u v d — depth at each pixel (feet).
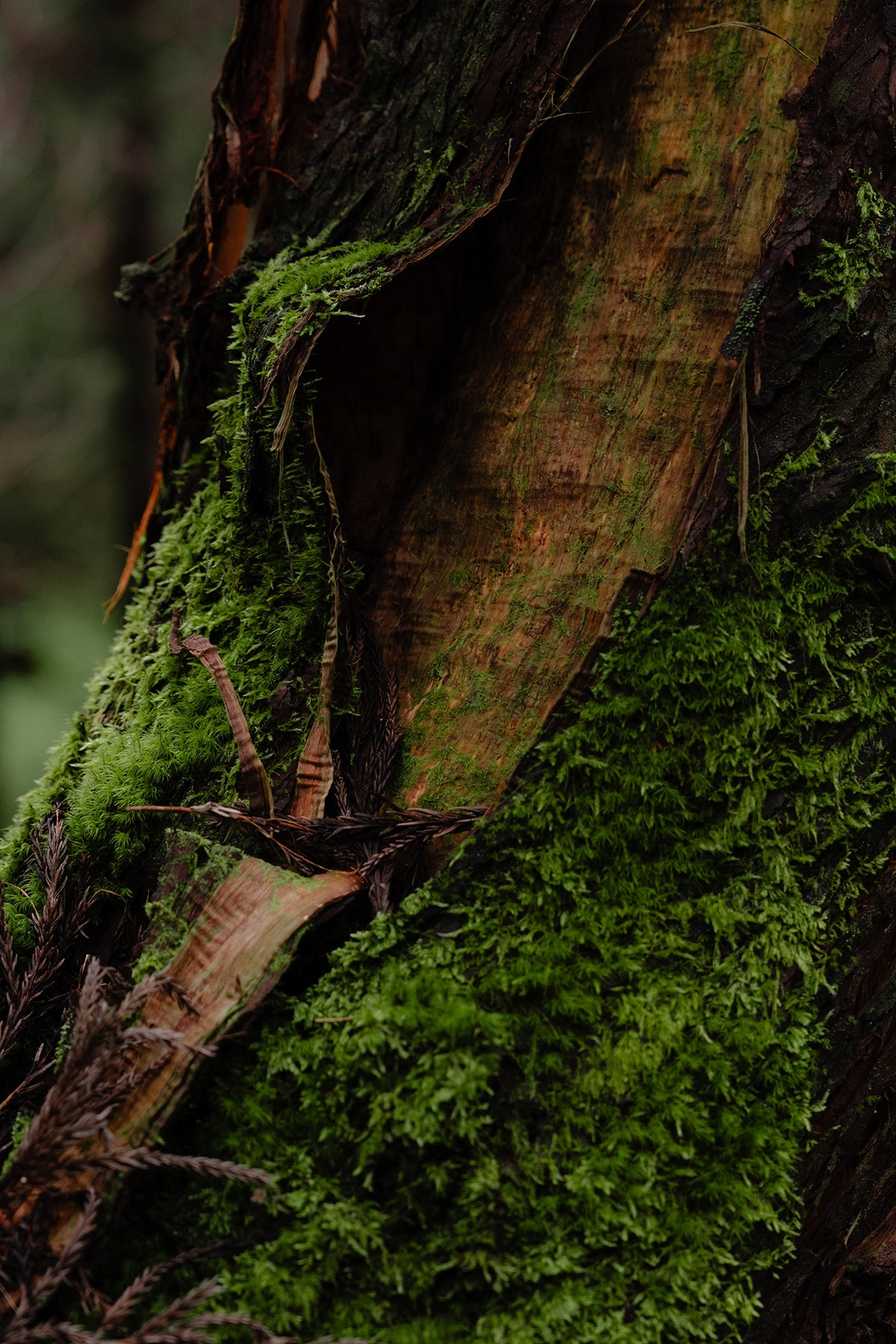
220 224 5.38
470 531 5.13
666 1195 4.81
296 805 5.00
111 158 17.98
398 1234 4.77
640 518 5.03
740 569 4.96
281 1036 4.85
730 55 5.06
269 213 5.32
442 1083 4.79
